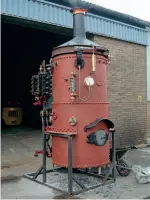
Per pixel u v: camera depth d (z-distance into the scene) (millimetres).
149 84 10922
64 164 4957
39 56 12320
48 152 5520
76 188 4926
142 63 9992
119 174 5746
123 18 9195
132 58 9625
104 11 8445
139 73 9867
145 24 9859
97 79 5027
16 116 13016
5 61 14617
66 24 7562
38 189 4918
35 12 6945
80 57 4762
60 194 4664
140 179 5242
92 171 5871
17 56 14289
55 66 5121
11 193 4703
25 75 13789
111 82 8898
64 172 5938
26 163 6805
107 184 5176
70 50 4914
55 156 5137
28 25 7422
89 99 4926
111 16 8938
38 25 7387
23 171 6102
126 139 9305
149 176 5281
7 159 7129
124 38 9227
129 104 9461
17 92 14383
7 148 8242
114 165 5316
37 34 11953
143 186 5109
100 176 5516
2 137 9883
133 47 9680
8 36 12633
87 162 4891
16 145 8672
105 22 8617
